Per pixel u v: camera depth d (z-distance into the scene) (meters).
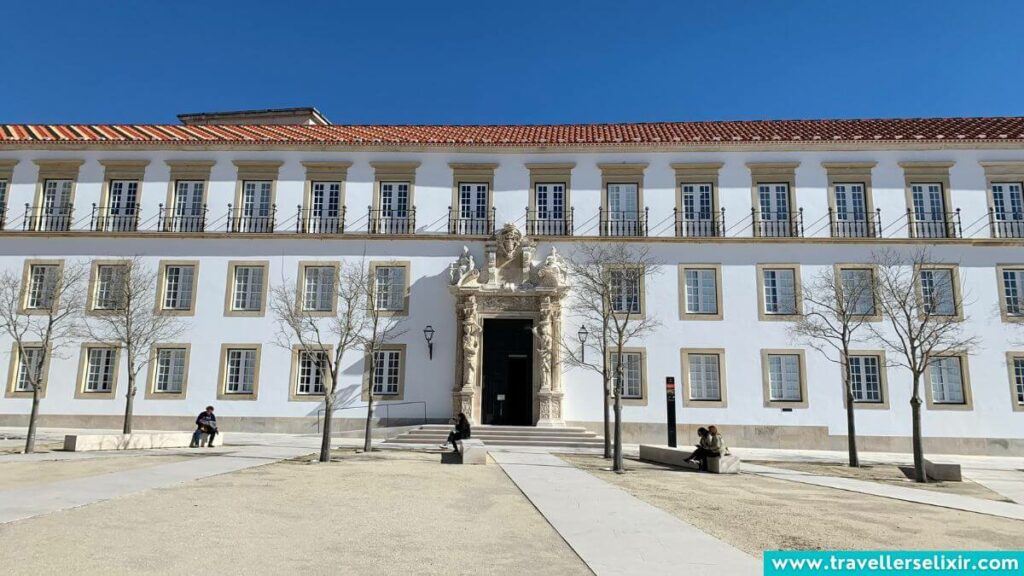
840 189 26.25
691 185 26.67
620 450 15.59
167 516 8.64
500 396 25.50
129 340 22.94
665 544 7.81
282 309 24.39
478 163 26.97
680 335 25.23
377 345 23.88
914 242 25.23
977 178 25.83
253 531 7.98
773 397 24.80
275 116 35.81
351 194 26.86
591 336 25.12
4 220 26.75
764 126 29.92
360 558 6.92
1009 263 25.08
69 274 25.77
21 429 24.50
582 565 6.88
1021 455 23.78
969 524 9.83
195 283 26.03
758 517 9.89
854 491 13.13
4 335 25.69
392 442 22.39
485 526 8.66
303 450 18.69
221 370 25.42
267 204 26.91
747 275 25.56
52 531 7.62
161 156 27.19
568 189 26.70
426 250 26.20
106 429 25.02
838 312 22.50
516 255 25.78
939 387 24.55
